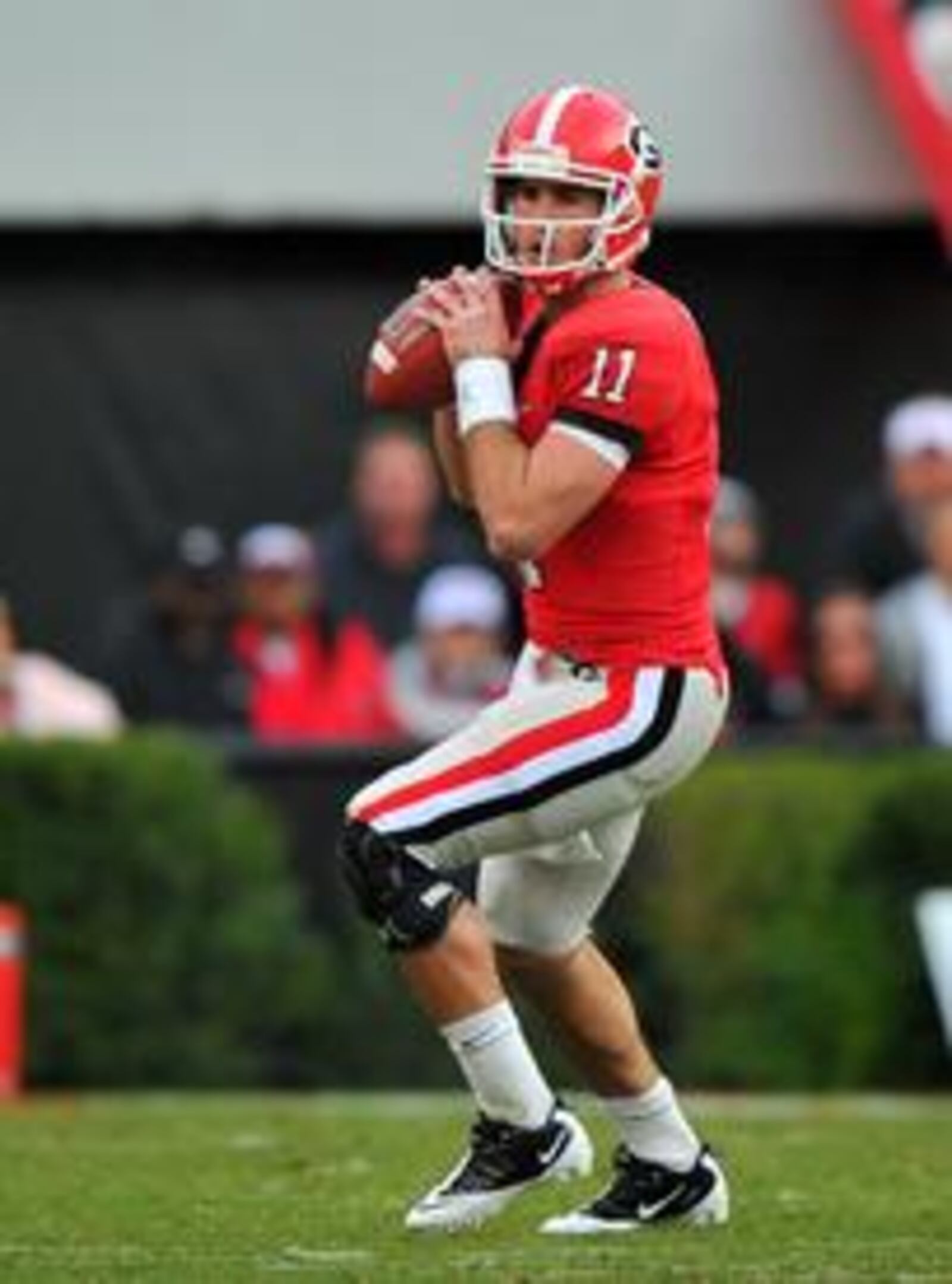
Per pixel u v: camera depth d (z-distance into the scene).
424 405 24.48
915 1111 36.47
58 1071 41.12
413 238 54.34
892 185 54.03
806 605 53.56
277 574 47.81
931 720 47.84
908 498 50.28
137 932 41.31
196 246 54.25
